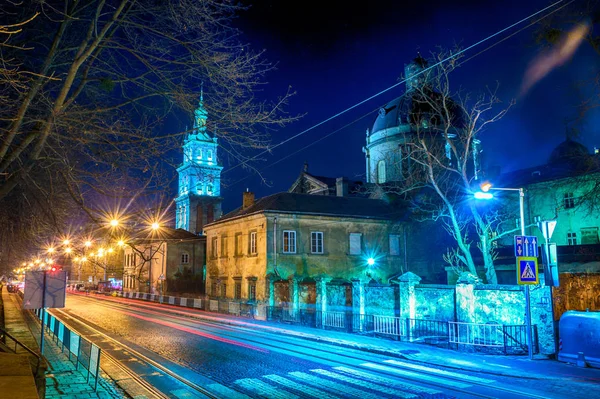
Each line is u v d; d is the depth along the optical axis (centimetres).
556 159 4222
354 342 1936
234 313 3562
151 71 852
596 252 3025
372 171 5622
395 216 4025
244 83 897
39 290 1395
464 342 1725
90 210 909
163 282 5719
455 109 4875
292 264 3569
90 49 769
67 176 908
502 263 3441
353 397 1095
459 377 1301
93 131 840
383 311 2200
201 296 4566
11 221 1197
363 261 3825
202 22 852
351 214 3828
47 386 1191
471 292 1767
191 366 1488
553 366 1412
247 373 1375
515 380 1257
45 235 1365
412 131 5006
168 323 2931
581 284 1786
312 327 2603
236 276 3909
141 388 1195
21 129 932
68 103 802
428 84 2962
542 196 3850
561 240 3697
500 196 3975
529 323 1539
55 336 2014
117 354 1728
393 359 1609
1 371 715
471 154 3778
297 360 1591
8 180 814
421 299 1991
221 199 9069
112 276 7838
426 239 4081
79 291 7944
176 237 5900
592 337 1400
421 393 1123
